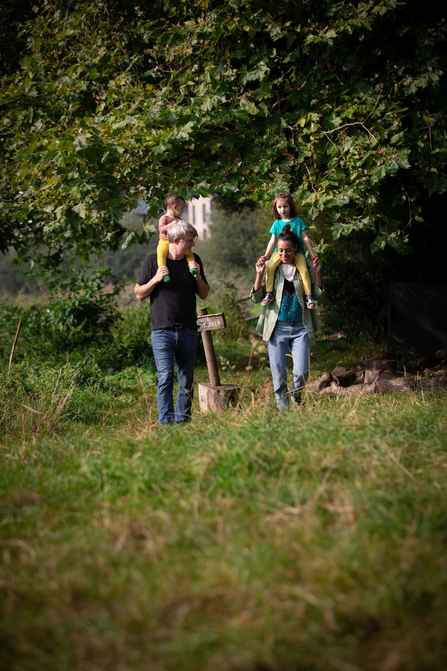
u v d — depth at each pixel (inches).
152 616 113.3
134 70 412.8
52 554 137.4
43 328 531.2
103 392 401.7
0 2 460.1
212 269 1577.3
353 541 129.6
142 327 593.3
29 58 412.5
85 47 408.8
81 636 110.5
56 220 391.5
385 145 358.0
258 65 361.1
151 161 374.3
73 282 561.6
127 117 354.0
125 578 125.2
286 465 171.8
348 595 114.0
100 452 207.0
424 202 495.8
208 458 178.1
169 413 271.9
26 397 322.0
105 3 405.1
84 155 334.0
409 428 207.9
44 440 241.6
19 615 117.4
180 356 274.4
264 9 365.4
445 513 139.9
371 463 171.0
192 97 380.5
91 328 543.2
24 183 394.6
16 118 419.8
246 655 101.9
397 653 102.0
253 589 117.0
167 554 132.6
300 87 370.3
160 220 272.1
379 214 367.6
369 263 588.1
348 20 347.6
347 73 392.5
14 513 163.0
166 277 262.5
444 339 471.8
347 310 585.6
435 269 562.3
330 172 360.8
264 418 221.1
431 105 386.9
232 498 155.2
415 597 112.8
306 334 278.7
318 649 103.2
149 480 171.5
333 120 361.1
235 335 671.1
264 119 377.1
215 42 367.2
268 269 277.9
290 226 287.7
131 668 103.1
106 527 147.3
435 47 411.2
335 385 359.3
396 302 488.4
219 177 375.6
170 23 396.8
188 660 103.0
